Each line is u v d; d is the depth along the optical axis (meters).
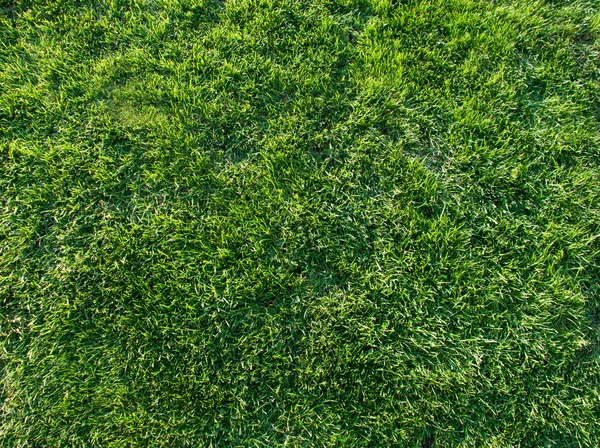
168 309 2.29
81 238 2.40
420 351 2.27
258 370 2.21
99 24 2.78
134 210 2.46
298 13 2.79
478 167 2.54
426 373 2.22
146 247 2.38
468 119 2.59
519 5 2.81
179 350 2.25
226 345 2.25
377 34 2.76
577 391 2.23
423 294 2.32
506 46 2.72
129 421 2.14
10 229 2.42
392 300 2.32
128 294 2.30
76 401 2.18
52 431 2.14
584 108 2.65
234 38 2.74
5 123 2.60
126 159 2.53
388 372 2.23
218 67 2.68
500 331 2.30
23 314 2.30
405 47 2.75
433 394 2.21
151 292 2.31
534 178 2.52
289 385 2.21
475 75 2.69
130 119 2.61
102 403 2.18
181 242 2.38
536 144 2.58
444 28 2.78
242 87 2.65
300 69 2.67
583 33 2.80
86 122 2.61
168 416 2.16
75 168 2.52
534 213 2.47
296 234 2.39
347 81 2.68
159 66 2.70
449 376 2.22
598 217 2.45
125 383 2.21
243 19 2.78
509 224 2.43
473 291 2.33
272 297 2.33
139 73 2.71
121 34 2.77
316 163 2.54
